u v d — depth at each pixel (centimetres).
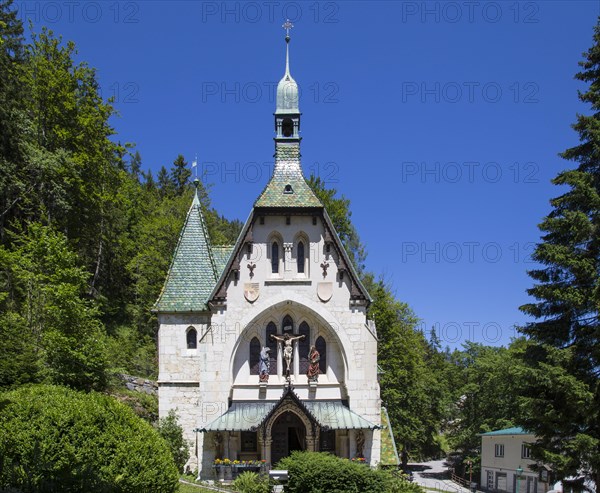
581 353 3825
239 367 4859
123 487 3138
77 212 6525
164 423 4772
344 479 3875
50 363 4528
